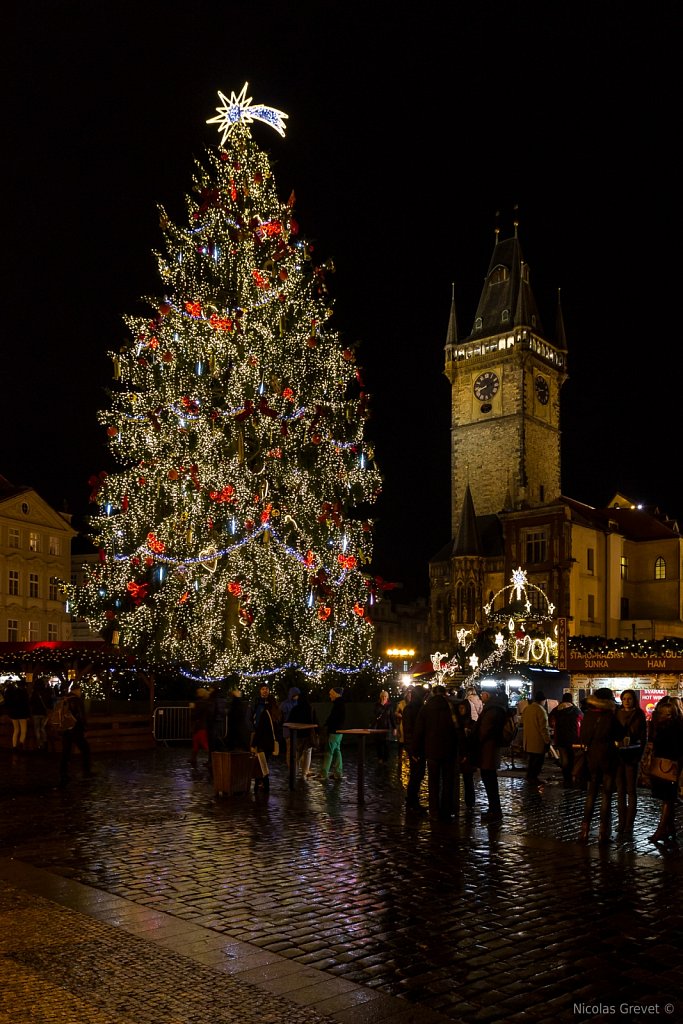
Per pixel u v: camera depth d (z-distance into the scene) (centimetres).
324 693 3381
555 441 9306
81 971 743
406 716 1775
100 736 2705
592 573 6725
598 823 1530
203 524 3180
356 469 3491
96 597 3341
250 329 3241
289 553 3303
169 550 3219
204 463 3194
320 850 1253
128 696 3347
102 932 853
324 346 3484
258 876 1094
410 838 1355
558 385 9462
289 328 3422
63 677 3488
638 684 2820
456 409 9169
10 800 1714
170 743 2984
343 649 3497
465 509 7594
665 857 1232
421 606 12150
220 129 3369
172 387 3253
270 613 3334
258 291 3262
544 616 4925
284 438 3288
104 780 2022
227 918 909
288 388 3206
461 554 7462
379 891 1026
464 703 1712
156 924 884
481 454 8956
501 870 1141
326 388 3472
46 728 2623
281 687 3275
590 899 997
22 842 1298
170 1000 683
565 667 2961
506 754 2883
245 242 3247
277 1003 682
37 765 2330
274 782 2022
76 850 1242
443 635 8056
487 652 3594
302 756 2120
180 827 1429
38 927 866
